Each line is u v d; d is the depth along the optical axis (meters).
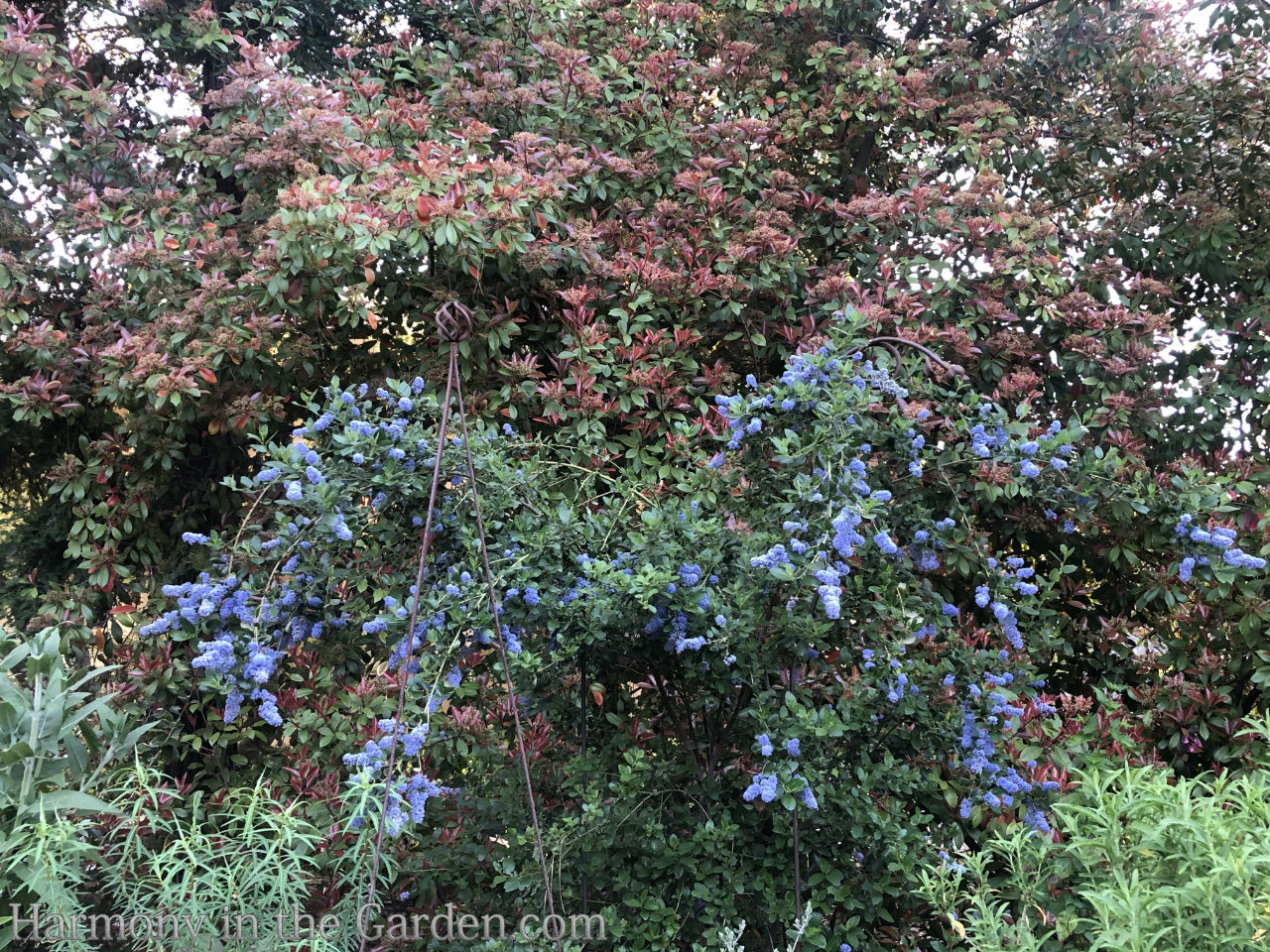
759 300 4.16
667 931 2.32
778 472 2.64
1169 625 3.87
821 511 2.39
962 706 2.54
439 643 2.39
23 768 2.39
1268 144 4.34
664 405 3.77
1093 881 2.14
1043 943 2.15
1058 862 2.26
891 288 3.81
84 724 2.69
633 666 2.69
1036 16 4.85
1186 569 3.12
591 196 4.27
